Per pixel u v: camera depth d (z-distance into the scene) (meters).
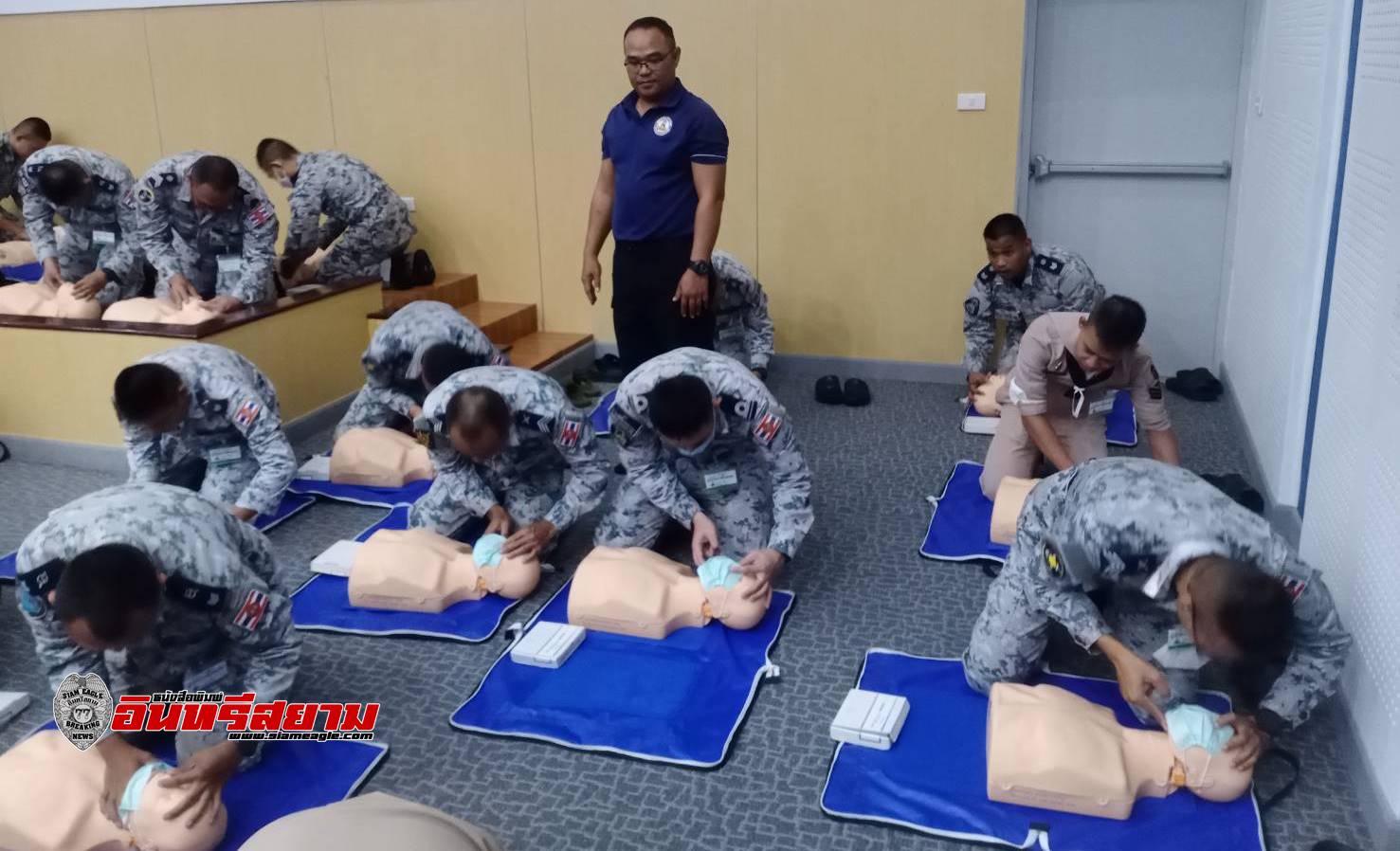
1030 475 3.40
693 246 3.62
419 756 2.26
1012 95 4.38
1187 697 2.24
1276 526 3.13
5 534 3.39
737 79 4.68
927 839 1.97
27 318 3.85
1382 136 2.18
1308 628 1.92
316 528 3.40
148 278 4.51
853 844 1.97
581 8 4.81
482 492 3.03
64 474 3.90
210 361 3.01
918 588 2.91
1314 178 2.88
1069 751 1.97
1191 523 1.82
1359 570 2.11
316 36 5.23
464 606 2.85
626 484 3.03
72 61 5.66
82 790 1.93
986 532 3.20
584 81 4.91
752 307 4.58
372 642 2.71
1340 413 2.33
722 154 3.59
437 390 2.85
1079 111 4.54
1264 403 3.47
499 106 5.07
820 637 2.68
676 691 2.44
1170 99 4.43
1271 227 3.54
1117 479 1.93
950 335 4.76
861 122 4.59
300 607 2.87
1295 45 3.27
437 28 5.05
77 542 1.91
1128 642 2.23
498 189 5.21
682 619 2.68
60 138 5.84
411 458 3.69
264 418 3.00
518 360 4.80
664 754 2.22
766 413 2.63
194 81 5.49
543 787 2.15
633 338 3.85
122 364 3.76
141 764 1.99
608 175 3.90
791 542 2.72
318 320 4.25
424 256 5.13
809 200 4.75
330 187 4.69
